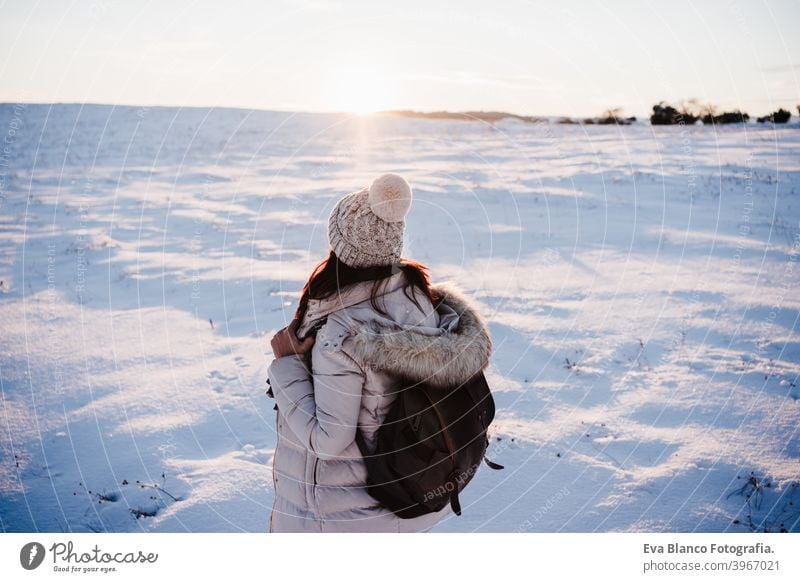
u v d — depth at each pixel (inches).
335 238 63.5
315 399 62.7
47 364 175.8
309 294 64.9
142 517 107.9
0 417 145.6
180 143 972.6
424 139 1039.6
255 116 1424.7
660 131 1067.9
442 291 70.4
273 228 375.6
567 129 1184.8
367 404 62.8
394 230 62.7
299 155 820.0
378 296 63.9
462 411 62.4
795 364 167.5
